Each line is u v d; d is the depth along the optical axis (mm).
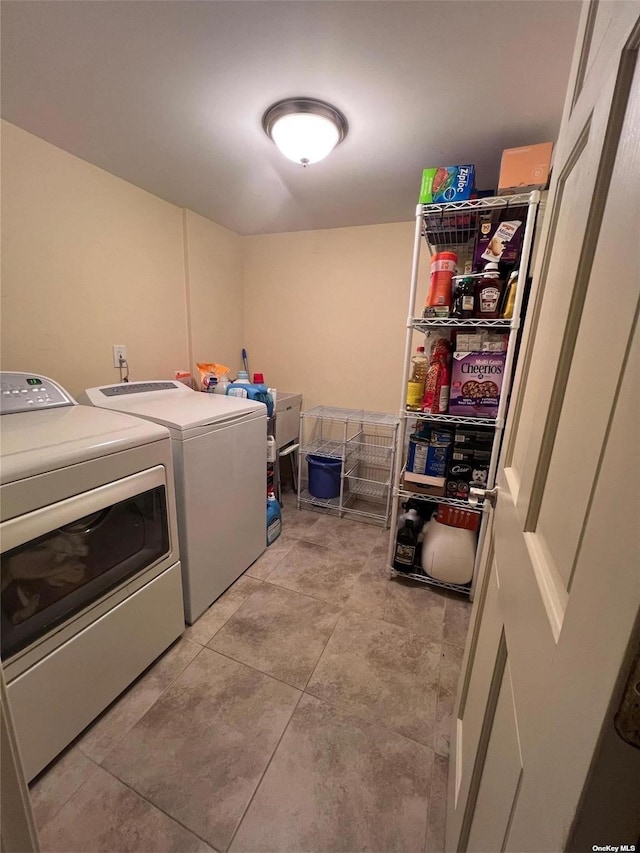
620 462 260
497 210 1474
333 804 994
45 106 1278
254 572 1979
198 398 1942
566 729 298
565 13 871
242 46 1006
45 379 1456
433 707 1260
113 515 1173
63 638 1041
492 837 503
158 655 1391
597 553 282
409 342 1628
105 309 1856
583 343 401
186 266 2318
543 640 395
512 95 1177
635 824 251
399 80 1125
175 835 926
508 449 842
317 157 1444
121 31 956
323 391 2828
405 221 2359
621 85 350
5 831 486
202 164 1683
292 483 3072
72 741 1115
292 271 2725
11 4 872
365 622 1638
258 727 1183
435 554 1780
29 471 906
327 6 877
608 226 355
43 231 1549
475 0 852
